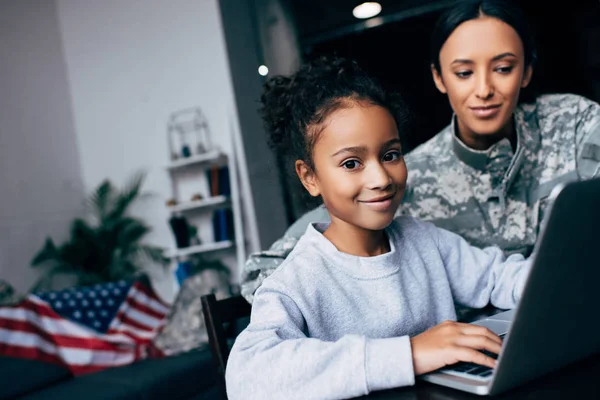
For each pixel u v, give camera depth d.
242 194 4.07
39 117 4.42
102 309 2.42
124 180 4.54
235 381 0.55
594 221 0.40
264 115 0.96
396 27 3.29
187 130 4.29
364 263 0.71
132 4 4.45
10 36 4.31
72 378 2.15
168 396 1.99
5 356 2.04
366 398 0.50
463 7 0.94
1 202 3.96
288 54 3.57
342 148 0.65
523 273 0.80
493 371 0.45
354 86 0.70
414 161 1.12
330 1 3.39
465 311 0.95
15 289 3.91
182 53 4.27
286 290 0.66
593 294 0.45
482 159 1.03
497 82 0.94
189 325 2.33
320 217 0.94
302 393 0.51
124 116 4.54
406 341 0.53
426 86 3.22
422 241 0.82
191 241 4.17
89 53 4.66
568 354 0.48
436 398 0.47
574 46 2.87
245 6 3.63
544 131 1.08
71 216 4.52
